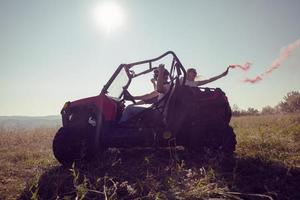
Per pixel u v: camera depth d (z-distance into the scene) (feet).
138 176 15.25
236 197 11.51
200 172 14.99
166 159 18.78
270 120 40.01
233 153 18.97
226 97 20.45
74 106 19.77
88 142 18.89
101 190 13.28
